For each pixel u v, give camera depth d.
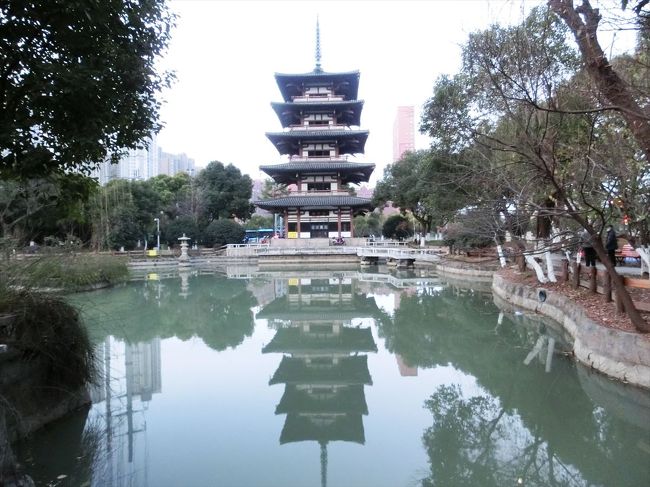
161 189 56.44
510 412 7.35
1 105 4.05
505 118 10.03
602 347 8.09
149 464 5.55
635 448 5.96
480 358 10.49
